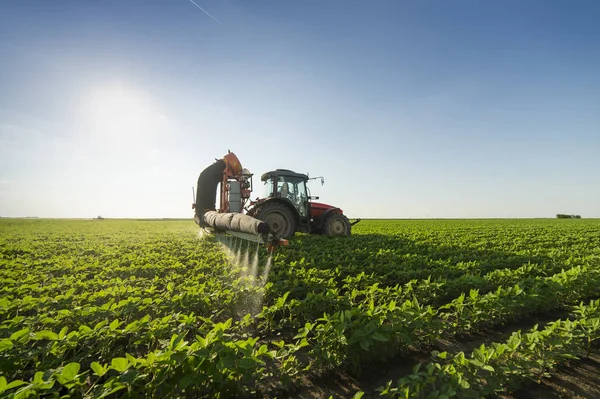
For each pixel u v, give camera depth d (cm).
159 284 636
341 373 367
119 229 2666
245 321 402
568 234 1875
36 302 453
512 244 1302
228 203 1300
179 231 2347
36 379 229
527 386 340
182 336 279
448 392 259
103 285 587
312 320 470
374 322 356
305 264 772
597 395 326
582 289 590
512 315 516
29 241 1477
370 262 807
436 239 1524
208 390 310
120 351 388
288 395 326
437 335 410
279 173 1362
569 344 372
